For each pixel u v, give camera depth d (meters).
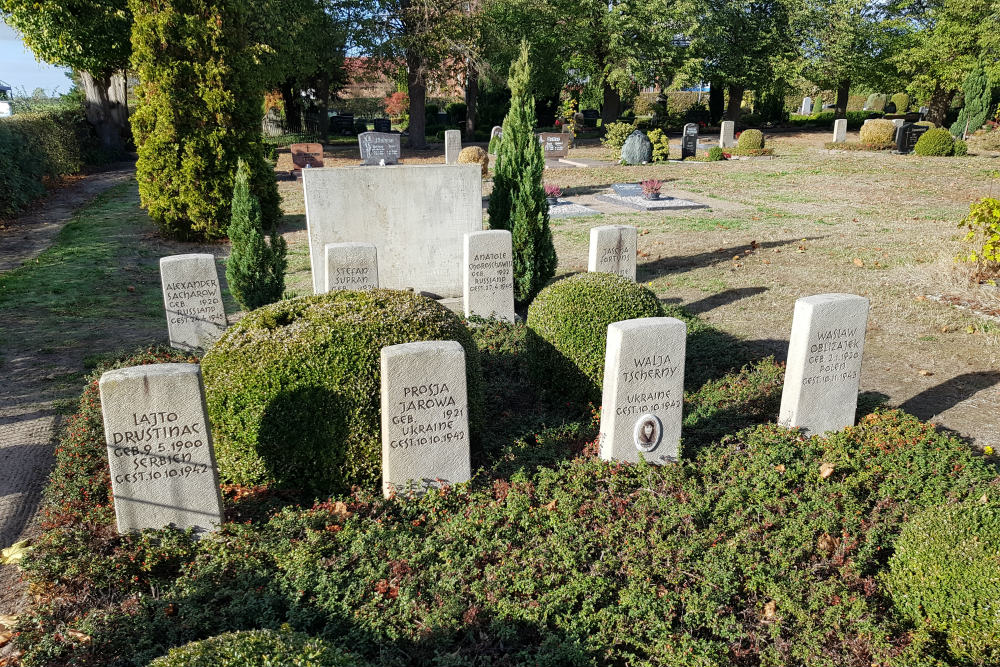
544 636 4.25
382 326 6.08
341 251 9.41
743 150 32.41
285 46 31.31
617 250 10.72
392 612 4.32
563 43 42.19
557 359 7.61
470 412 6.52
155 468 5.00
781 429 6.72
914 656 4.09
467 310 10.54
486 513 5.42
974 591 4.10
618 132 33.50
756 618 4.55
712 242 15.67
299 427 5.67
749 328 10.12
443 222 12.07
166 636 4.18
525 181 11.16
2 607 4.60
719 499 5.61
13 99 45.81
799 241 15.41
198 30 15.39
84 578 4.65
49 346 9.39
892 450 6.21
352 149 39.50
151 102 15.60
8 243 16.03
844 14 42.75
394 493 5.69
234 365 5.72
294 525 5.16
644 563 4.86
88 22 25.94
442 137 48.16
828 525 5.26
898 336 9.52
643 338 6.03
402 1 35.91
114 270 13.49
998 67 37.28
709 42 43.12
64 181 26.33
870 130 31.98
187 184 15.77
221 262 14.75
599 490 5.77
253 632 3.22
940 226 16.41
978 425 7.02
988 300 10.49
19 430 7.07
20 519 5.63
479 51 36.88
